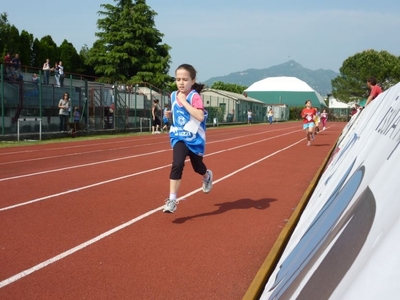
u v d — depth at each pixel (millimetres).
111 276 4219
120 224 5969
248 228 5855
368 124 5711
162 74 54781
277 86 97812
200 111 5789
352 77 74875
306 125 19703
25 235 5430
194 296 3803
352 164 4078
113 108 26766
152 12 56375
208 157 14484
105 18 56031
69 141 20078
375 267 1503
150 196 7770
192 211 6758
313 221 3607
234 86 95688
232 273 4320
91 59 55062
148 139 22625
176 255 4805
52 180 9320
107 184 8922
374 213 2010
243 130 35938
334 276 1934
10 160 12789
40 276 4195
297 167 12133
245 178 10039
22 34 43281
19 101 19547
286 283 2697
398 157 2219
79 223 5988
